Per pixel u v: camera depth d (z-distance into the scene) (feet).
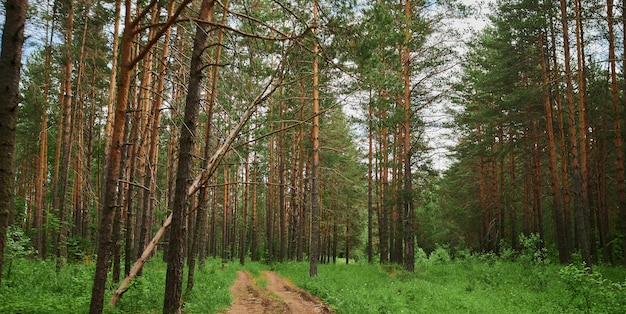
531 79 77.25
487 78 78.79
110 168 21.89
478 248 139.44
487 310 37.63
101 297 21.12
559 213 70.13
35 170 100.53
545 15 63.31
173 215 24.95
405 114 61.77
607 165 86.38
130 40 21.76
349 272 68.69
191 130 25.66
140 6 44.91
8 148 16.70
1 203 16.33
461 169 115.14
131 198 43.06
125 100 21.95
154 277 48.19
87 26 59.57
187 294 38.99
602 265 64.08
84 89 69.62
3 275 36.86
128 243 42.24
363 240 172.24
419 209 68.95
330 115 83.61
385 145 85.30
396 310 35.81
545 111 76.23
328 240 140.67
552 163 71.56
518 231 111.24
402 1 62.39
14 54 17.04
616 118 61.36
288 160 111.04
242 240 103.45
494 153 83.10
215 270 70.79
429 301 41.81
